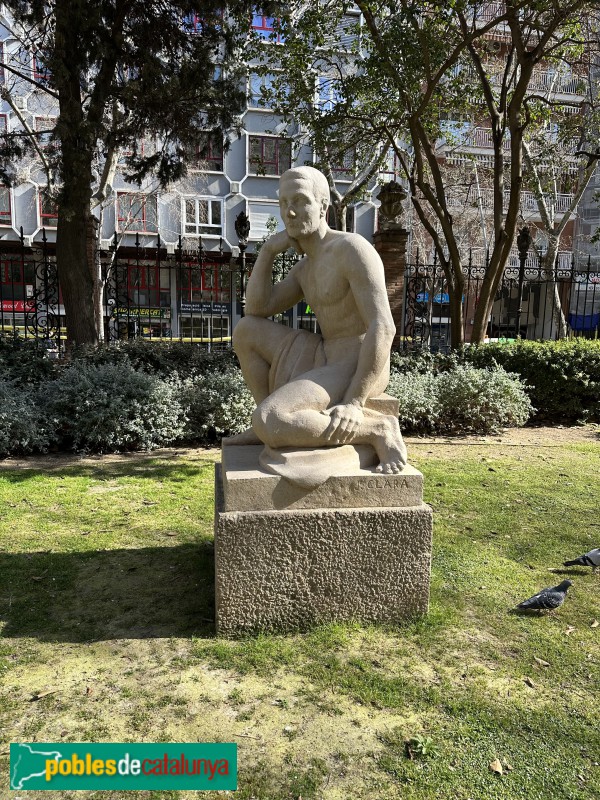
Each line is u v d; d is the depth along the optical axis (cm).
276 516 249
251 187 2103
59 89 816
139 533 381
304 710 215
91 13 762
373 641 257
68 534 378
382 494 261
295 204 271
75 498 451
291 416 255
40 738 199
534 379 845
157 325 1794
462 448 668
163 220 2012
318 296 282
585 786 185
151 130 988
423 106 861
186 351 805
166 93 880
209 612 281
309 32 923
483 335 991
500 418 759
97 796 178
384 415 280
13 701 217
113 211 1919
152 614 279
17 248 1844
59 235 880
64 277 885
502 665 247
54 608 284
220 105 984
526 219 1914
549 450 664
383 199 953
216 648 249
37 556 342
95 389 619
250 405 653
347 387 269
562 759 196
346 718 211
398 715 214
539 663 249
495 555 361
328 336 289
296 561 255
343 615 266
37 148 1033
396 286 959
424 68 855
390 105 960
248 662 240
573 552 369
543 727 210
